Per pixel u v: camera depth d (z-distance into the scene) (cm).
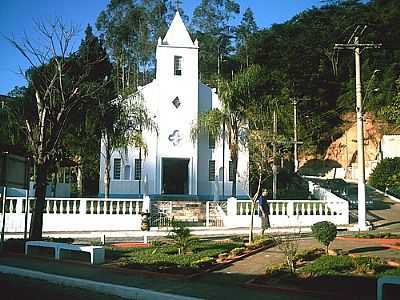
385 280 986
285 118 5691
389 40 7681
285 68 7581
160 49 4084
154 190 3947
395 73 6944
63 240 2022
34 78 2317
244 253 1592
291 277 1199
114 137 3312
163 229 2736
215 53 7550
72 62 2641
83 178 4725
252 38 8006
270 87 5972
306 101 7338
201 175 4059
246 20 8231
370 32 7594
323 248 1592
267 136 3447
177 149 4003
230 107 3753
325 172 6819
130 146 3591
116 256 1609
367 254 1505
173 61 4091
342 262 1304
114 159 3969
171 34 4141
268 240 1805
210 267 1405
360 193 2775
